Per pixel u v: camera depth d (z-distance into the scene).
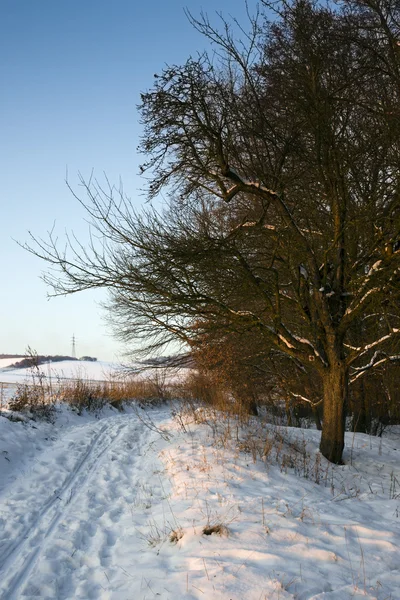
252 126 8.31
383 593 3.78
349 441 11.46
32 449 9.84
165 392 20.95
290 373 15.23
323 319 9.20
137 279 8.12
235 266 8.33
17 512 6.23
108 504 6.82
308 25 7.98
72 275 8.43
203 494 6.35
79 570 4.70
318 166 8.21
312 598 3.60
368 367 9.84
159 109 8.14
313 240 10.11
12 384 20.98
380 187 8.60
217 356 13.16
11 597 4.11
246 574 3.96
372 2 8.03
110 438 11.88
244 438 9.82
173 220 9.58
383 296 8.32
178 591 3.83
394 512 6.06
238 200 11.62
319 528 5.07
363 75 8.15
